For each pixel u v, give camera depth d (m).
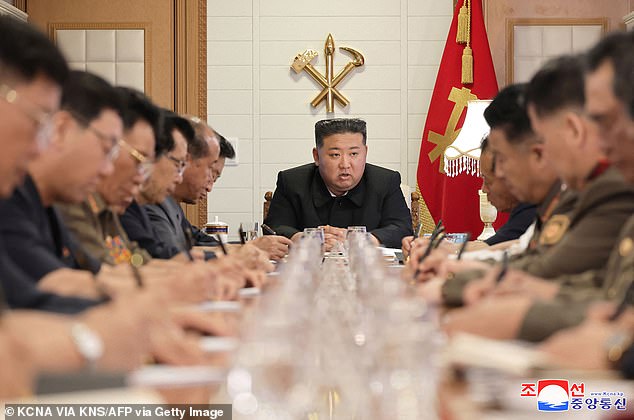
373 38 6.77
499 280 2.01
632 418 1.06
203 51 6.76
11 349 1.12
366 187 5.30
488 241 3.99
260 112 6.79
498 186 3.69
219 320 1.70
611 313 1.50
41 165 2.19
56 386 1.07
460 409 1.04
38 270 2.11
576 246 2.26
